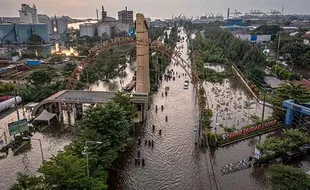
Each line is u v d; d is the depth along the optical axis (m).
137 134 56.25
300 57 121.19
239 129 56.19
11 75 110.94
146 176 41.34
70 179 27.36
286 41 151.38
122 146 42.69
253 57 118.62
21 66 125.06
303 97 61.91
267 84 90.31
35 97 77.75
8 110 71.81
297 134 45.81
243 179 39.94
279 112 61.31
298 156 45.00
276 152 44.88
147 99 64.25
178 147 50.53
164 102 78.75
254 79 95.38
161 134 56.34
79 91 69.25
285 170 31.81
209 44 171.25
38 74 85.75
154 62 100.19
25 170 42.84
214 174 41.19
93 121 41.84
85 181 28.86
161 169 43.19
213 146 50.12
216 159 45.78
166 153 48.34
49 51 198.12
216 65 137.50
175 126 60.75
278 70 105.50
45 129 59.47
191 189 38.09
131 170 42.94
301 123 56.19
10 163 45.12
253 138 53.62
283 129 56.78
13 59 145.88
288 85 66.62
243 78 102.50
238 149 49.28
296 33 198.62
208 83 102.25
